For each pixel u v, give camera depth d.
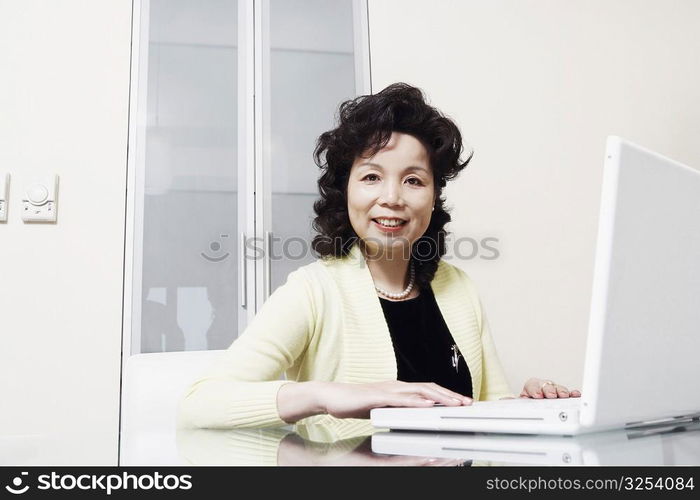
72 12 1.85
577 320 2.06
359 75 2.03
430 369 0.98
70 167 1.79
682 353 0.57
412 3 2.10
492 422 0.57
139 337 1.78
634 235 0.50
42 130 1.78
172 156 1.88
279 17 2.00
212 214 1.88
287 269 1.90
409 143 1.00
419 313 1.04
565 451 0.49
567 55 2.21
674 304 0.55
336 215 1.06
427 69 2.07
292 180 1.95
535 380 0.90
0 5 1.81
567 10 2.24
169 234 1.84
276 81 1.98
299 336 0.89
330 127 1.99
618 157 0.48
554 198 2.11
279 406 0.69
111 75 1.86
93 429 0.81
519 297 2.02
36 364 1.69
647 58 2.29
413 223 1.00
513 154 2.10
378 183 1.00
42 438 0.68
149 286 1.81
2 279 1.70
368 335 0.95
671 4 2.35
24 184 1.74
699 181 0.57
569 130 2.16
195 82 1.92
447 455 0.49
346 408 0.66
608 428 0.55
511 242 2.04
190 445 0.60
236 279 1.87
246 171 1.92
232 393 0.73
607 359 0.49
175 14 1.94
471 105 2.09
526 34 2.18
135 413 0.97
